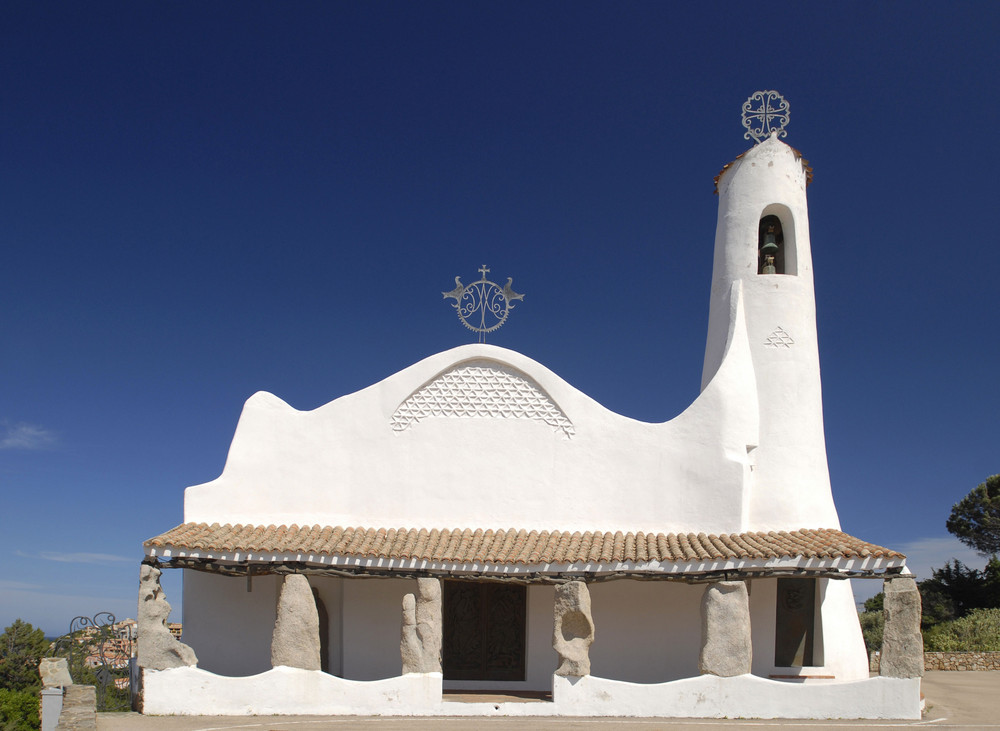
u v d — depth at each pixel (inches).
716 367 811.4
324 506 723.4
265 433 736.3
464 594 725.9
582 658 610.9
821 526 748.0
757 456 762.8
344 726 561.6
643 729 546.9
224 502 720.3
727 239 833.5
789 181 828.0
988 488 1533.0
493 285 783.7
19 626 1392.7
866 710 583.8
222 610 714.2
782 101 850.1
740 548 631.8
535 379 741.3
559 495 720.3
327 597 726.5
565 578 633.6
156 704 610.5
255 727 556.7
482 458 730.2
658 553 636.7
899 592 597.6
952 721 589.3
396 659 711.7
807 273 820.6
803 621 705.6
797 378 781.3
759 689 593.0
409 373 743.7
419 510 722.8
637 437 725.3
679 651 698.2
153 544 628.1
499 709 604.7
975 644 1122.0
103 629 708.0
